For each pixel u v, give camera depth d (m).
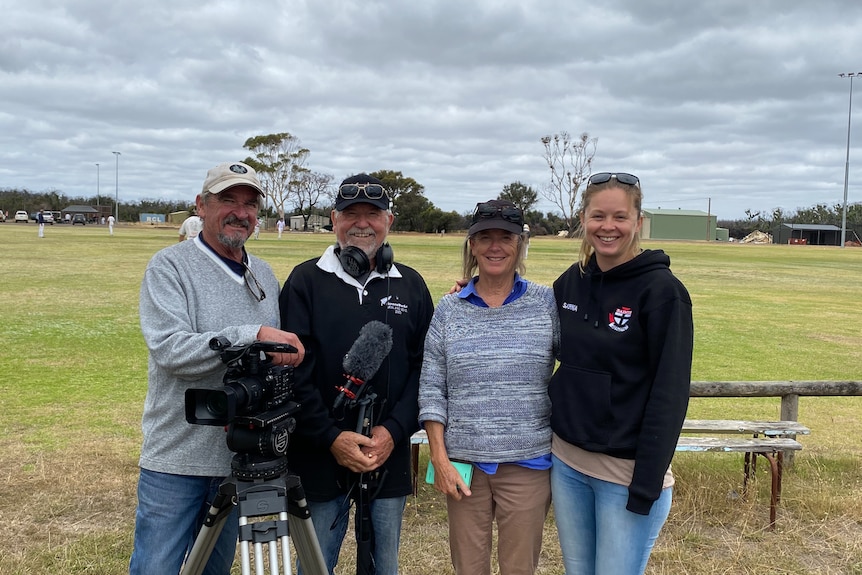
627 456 2.56
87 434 5.77
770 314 15.22
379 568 2.98
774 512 4.19
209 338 2.41
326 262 2.91
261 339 2.38
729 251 50.81
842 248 64.50
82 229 61.22
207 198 2.69
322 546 2.89
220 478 2.72
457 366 2.84
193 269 2.69
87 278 17.89
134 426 6.04
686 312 2.49
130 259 24.39
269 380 2.29
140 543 2.68
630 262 2.58
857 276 27.06
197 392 2.25
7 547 3.70
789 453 5.20
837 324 13.79
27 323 11.06
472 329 2.86
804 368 9.43
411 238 61.66
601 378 2.60
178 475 2.64
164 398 2.64
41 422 6.10
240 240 2.71
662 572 3.61
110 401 6.86
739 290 20.59
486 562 2.97
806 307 16.55
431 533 4.12
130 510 4.21
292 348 2.29
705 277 25.28
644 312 2.52
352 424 2.80
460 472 2.83
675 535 4.05
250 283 2.79
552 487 2.83
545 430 2.86
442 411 2.88
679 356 2.45
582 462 2.68
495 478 2.86
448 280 18.97
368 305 2.88
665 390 2.44
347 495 2.81
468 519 2.92
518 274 2.97
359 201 2.83
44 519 4.06
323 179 93.50
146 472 2.68
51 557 3.58
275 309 2.88
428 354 2.95
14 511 4.16
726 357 10.23
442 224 84.44
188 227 14.16
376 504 2.93
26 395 7.01
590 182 2.66
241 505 2.28
